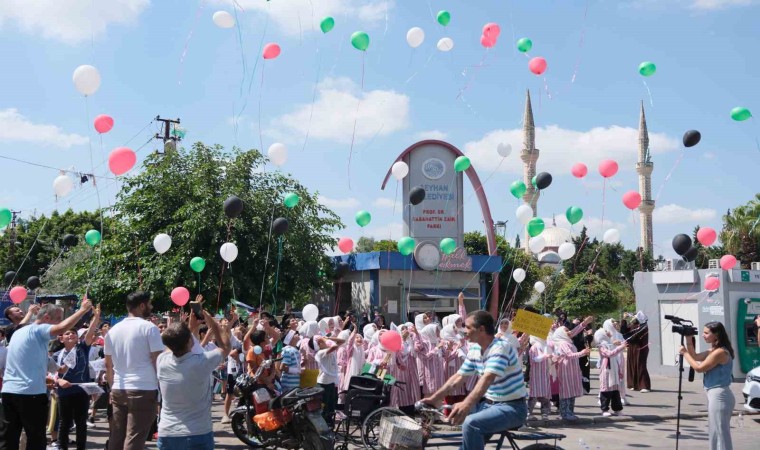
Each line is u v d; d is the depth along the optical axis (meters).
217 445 10.54
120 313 22.78
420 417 7.64
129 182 22.77
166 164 22.78
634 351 18.08
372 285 25.67
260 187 23.03
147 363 6.80
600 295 34.03
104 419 13.14
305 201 23.19
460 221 26.03
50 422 10.21
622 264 56.72
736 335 19.97
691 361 8.04
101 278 21.70
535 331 9.57
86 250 37.16
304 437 9.12
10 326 10.34
